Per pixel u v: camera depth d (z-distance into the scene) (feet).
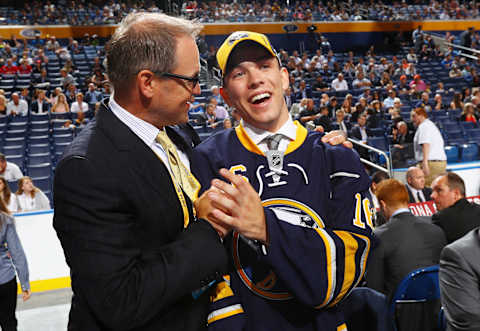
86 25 55.42
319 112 26.25
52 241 16.16
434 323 5.98
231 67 3.46
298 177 3.39
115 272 2.76
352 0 66.03
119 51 3.11
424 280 5.95
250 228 3.00
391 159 16.25
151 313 2.82
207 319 3.42
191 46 3.20
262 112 3.44
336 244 3.09
